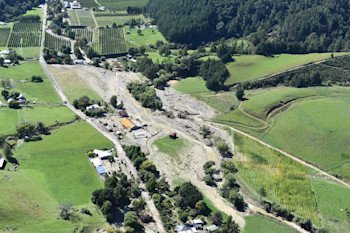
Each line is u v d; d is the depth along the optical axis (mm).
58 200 154875
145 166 179875
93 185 169250
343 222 162375
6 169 171500
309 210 167750
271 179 186750
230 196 166750
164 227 147875
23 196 148500
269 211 164875
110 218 146125
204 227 149375
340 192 180500
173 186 175000
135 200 156125
